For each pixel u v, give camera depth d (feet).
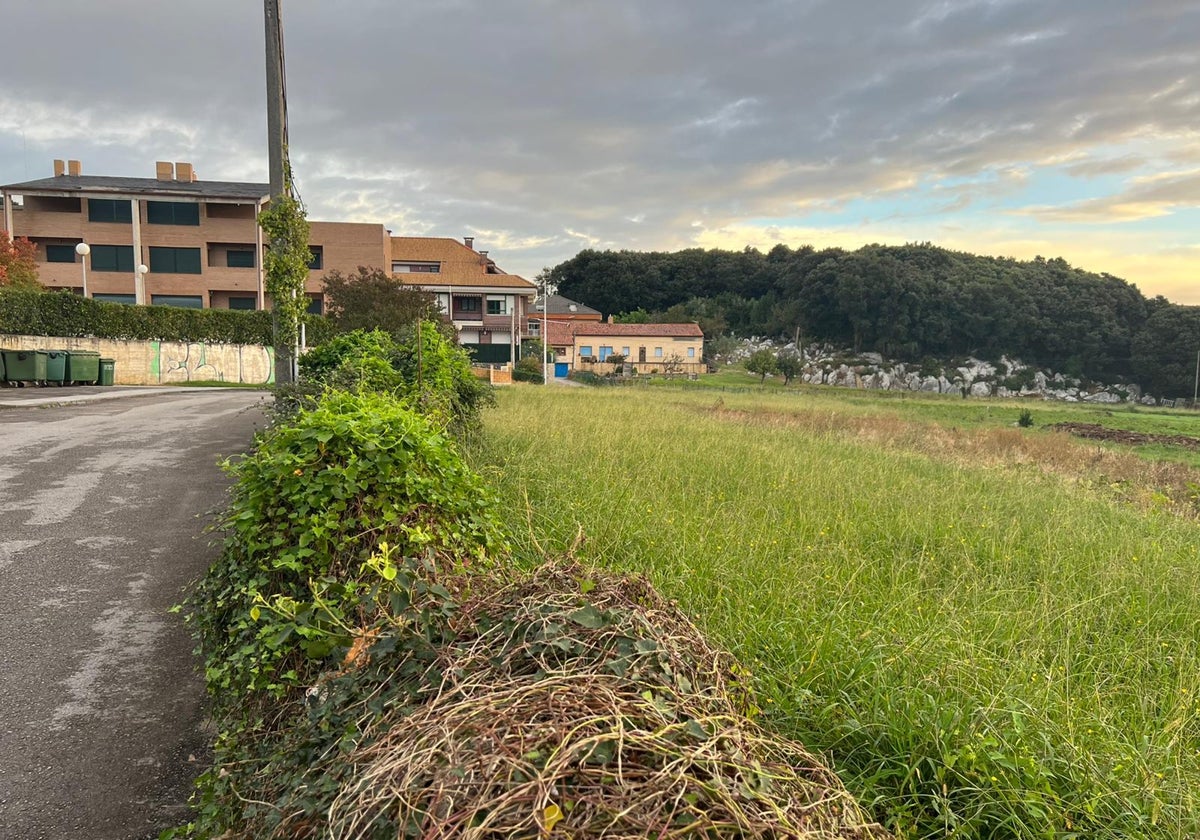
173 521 21.42
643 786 4.90
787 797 5.42
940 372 270.26
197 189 134.31
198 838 7.82
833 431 54.65
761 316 350.64
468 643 7.43
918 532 20.34
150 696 11.99
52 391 61.21
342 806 5.35
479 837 4.50
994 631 13.26
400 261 188.24
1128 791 8.52
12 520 20.92
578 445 31.76
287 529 10.77
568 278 387.75
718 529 18.52
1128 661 12.84
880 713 9.57
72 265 132.05
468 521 12.23
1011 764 8.41
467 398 34.47
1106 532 23.15
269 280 35.32
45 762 10.12
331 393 17.98
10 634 13.92
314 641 8.82
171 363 95.91
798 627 12.21
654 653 6.80
